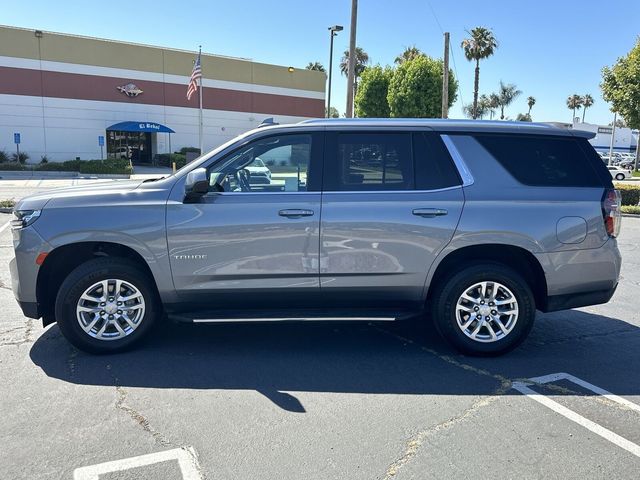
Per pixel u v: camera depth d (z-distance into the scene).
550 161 4.68
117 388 4.01
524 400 3.88
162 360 4.57
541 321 5.87
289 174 4.56
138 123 37.31
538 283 4.75
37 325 5.44
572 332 5.48
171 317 4.58
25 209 4.48
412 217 4.48
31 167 31.33
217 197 4.48
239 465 3.03
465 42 45.84
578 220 4.57
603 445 3.27
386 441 3.30
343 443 3.27
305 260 4.49
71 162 31.98
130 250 4.64
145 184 4.62
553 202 4.56
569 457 3.13
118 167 32.06
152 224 4.43
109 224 4.41
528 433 3.41
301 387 4.08
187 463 3.04
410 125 4.63
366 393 3.98
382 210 4.46
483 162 4.61
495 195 4.54
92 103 37.16
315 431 3.41
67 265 4.81
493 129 4.67
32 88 35.00
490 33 45.38
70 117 36.47
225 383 4.14
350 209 4.46
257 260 4.48
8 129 34.59
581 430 3.45
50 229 4.40
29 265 4.42
